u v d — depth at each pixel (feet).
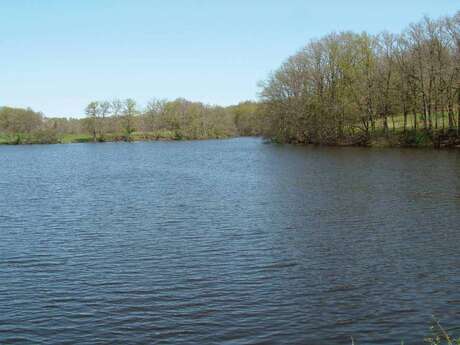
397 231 82.89
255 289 57.88
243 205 112.16
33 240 83.25
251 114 586.04
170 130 604.08
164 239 82.23
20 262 70.38
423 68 259.39
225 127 605.31
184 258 70.85
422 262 66.08
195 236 83.71
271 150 313.32
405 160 199.62
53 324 49.44
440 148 254.27
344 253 71.36
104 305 54.03
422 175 150.51
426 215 93.91
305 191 129.39
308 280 60.54
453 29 248.32
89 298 56.13
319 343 44.55
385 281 59.36
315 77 332.80
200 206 112.57
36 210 112.47
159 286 59.52
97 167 232.94
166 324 48.98
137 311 52.21
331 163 203.31
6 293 58.13
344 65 309.42
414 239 77.61
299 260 68.59
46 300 55.77
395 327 47.32
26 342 45.75
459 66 241.96
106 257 72.23
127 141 583.99
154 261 69.67
